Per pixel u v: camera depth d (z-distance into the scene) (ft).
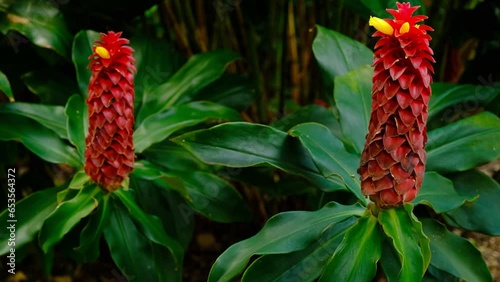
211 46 5.21
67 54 4.54
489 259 5.16
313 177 4.03
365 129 4.19
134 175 4.26
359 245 3.85
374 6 4.25
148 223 4.16
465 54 5.27
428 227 4.01
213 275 3.87
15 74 4.77
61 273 5.14
